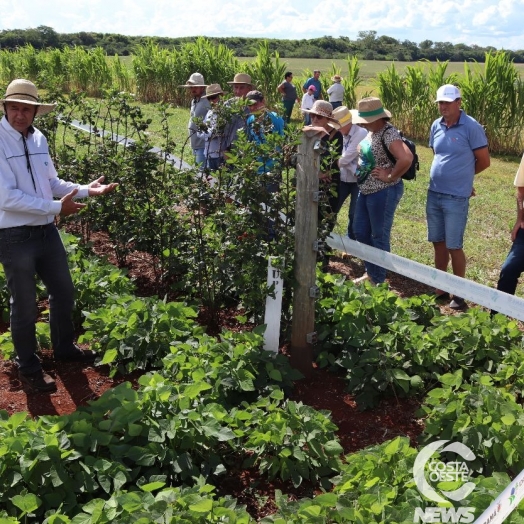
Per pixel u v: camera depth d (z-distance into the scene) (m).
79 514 3.05
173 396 3.86
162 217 6.04
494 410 3.87
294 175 4.85
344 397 4.79
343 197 7.21
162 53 26.27
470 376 4.79
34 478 3.30
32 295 4.51
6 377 4.87
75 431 3.51
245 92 8.40
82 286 5.67
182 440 3.71
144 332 4.87
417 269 5.61
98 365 4.88
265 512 3.61
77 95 7.41
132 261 7.16
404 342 4.96
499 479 3.26
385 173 6.19
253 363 4.59
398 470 3.40
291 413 3.94
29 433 3.41
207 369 4.28
